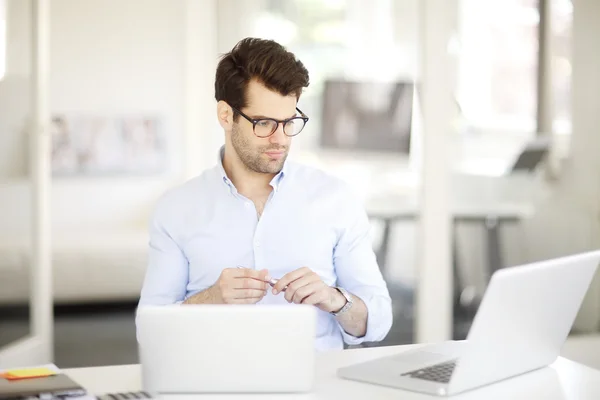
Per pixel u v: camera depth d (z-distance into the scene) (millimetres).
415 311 5168
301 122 2699
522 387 2121
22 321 4883
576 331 5488
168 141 7617
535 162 5211
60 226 7512
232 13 5859
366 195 5133
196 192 2871
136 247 7051
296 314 2021
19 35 4789
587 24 5223
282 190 2859
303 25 5344
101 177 7543
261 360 2025
